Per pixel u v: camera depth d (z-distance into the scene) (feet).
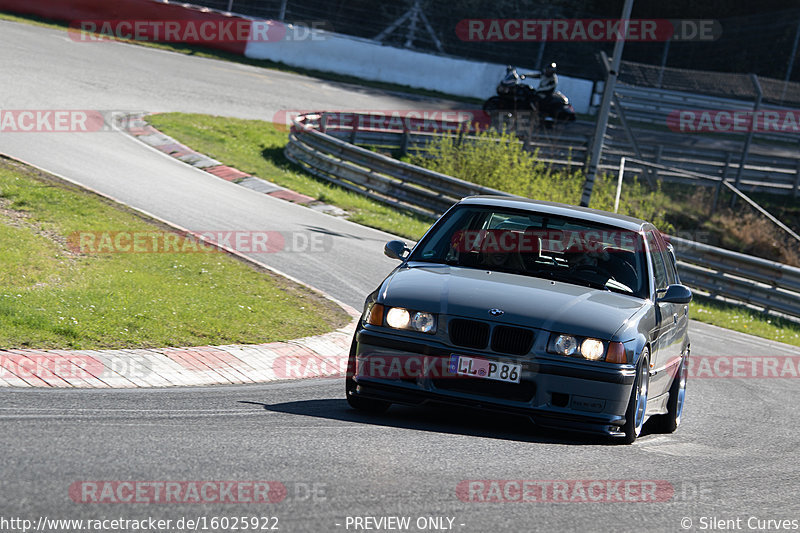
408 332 72.08
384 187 259.19
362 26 528.22
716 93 399.85
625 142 385.91
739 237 312.29
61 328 88.99
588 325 70.90
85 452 55.26
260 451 59.36
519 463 63.21
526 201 90.17
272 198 223.51
